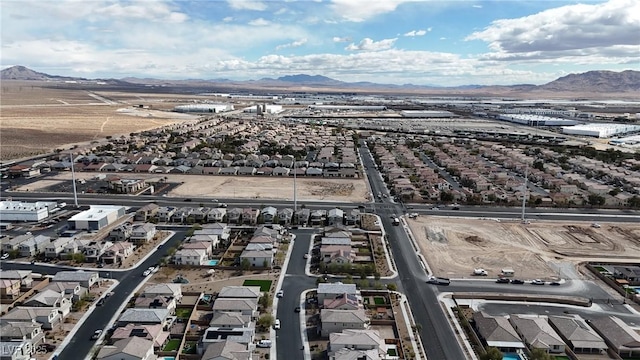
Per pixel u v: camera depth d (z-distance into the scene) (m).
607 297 94.81
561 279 102.62
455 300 93.19
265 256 107.69
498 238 127.50
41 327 79.38
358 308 85.19
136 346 70.94
